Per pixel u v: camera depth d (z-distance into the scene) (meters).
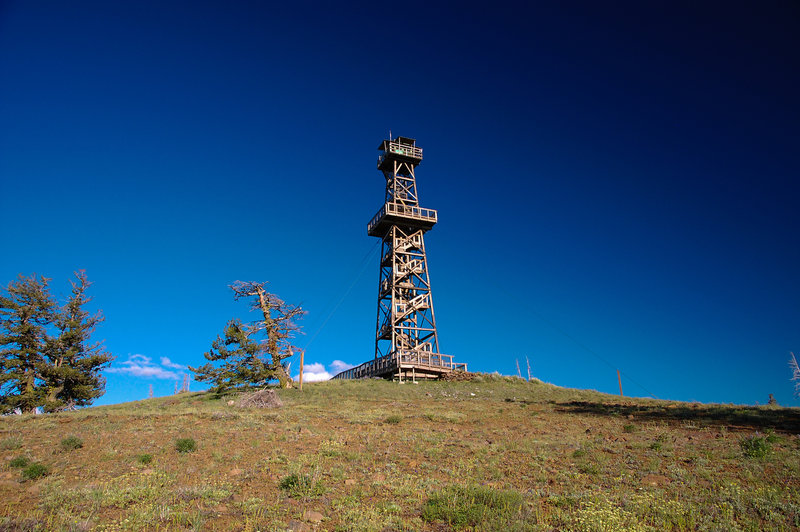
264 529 10.95
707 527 10.52
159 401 37.91
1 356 39.72
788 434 18.75
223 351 36.84
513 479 14.27
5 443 19.02
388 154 58.91
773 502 11.66
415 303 52.41
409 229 56.41
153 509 11.98
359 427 22.42
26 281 42.50
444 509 11.66
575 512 11.48
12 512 11.95
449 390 38.72
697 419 23.12
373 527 10.92
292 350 38.72
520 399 33.75
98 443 19.42
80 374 41.66
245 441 19.27
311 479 13.85
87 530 10.88
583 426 22.56
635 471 14.64
